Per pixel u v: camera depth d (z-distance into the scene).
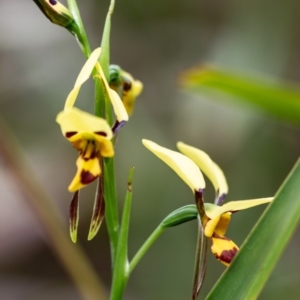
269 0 0.74
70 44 0.85
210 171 0.41
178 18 0.88
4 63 0.83
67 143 0.83
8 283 0.83
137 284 0.71
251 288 0.38
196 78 0.43
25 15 0.87
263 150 0.72
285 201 0.38
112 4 0.41
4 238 0.85
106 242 0.87
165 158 0.40
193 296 0.40
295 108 0.43
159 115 0.83
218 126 0.71
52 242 0.50
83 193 0.85
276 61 0.72
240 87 0.43
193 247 0.70
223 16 0.87
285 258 0.75
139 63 0.87
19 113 0.82
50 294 0.82
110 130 0.38
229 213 0.40
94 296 0.50
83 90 0.78
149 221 0.72
